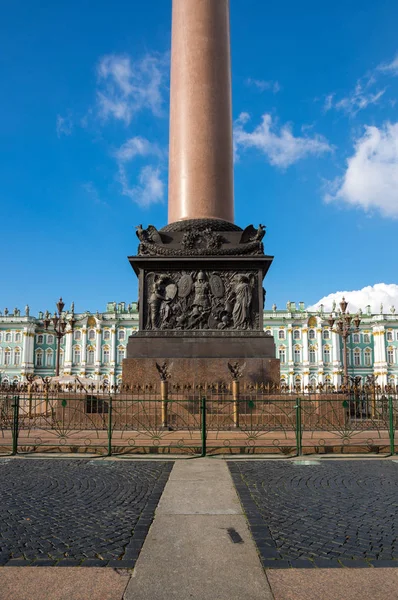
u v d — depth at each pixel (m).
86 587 4.11
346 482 8.09
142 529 5.59
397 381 109.25
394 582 4.22
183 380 15.79
